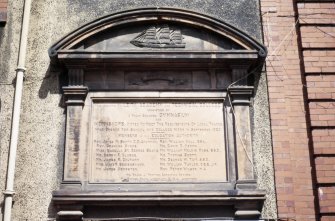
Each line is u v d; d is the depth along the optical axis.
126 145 7.70
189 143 7.74
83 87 7.85
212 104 7.96
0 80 8.12
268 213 7.45
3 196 7.47
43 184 7.55
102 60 7.88
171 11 8.16
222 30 8.12
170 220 7.34
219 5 8.62
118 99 7.92
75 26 8.48
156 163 7.63
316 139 7.71
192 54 7.90
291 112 7.95
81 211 7.30
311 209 7.45
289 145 7.75
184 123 7.84
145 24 8.28
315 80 8.04
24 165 7.65
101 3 8.60
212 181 7.55
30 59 8.27
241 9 8.62
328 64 8.14
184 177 7.57
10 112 7.93
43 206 7.45
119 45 8.16
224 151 7.71
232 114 7.88
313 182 7.58
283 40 8.35
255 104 8.02
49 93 8.04
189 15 8.16
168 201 7.32
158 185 7.49
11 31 8.44
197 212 7.42
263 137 7.83
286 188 7.52
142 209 7.41
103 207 7.40
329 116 7.83
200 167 7.63
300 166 7.66
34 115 7.92
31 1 8.62
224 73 8.10
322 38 8.30
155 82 8.02
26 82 8.12
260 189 7.45
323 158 7.61
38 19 8.53
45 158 7.69
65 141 7.69
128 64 7.97
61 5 8.60
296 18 8.50
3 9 8.52
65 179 7.44
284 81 8.12
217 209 7.43
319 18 8.41
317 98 7.93
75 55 7.83
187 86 8.01
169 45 8.14
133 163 7.62
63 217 7.26
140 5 8.59
